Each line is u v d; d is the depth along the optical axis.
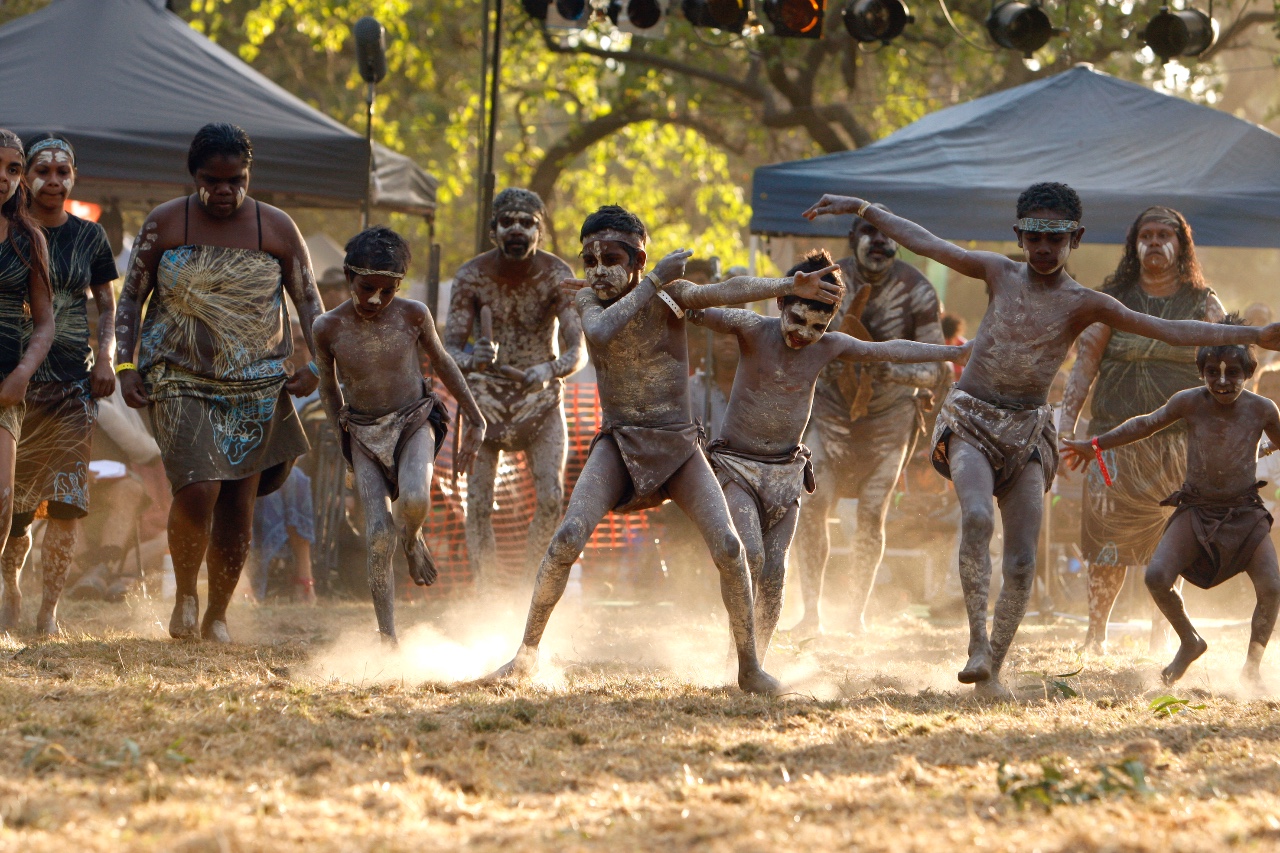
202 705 14.31
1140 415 22.61
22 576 29.80
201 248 20.69
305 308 21.30
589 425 34.44
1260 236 31.20
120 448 30.06
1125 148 32.66
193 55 32.56
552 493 24.03
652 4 37.41
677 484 16.94
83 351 20.91
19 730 12.52
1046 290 17.61
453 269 83.62
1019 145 32.88
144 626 23.03
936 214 31.70
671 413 16.89
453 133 73.38
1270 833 9.97
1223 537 19.86
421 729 13.40
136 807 10.02
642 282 16.44
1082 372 23.61
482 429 20.19
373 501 19.02
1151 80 62.91
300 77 81.50
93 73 31.33
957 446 17.94
